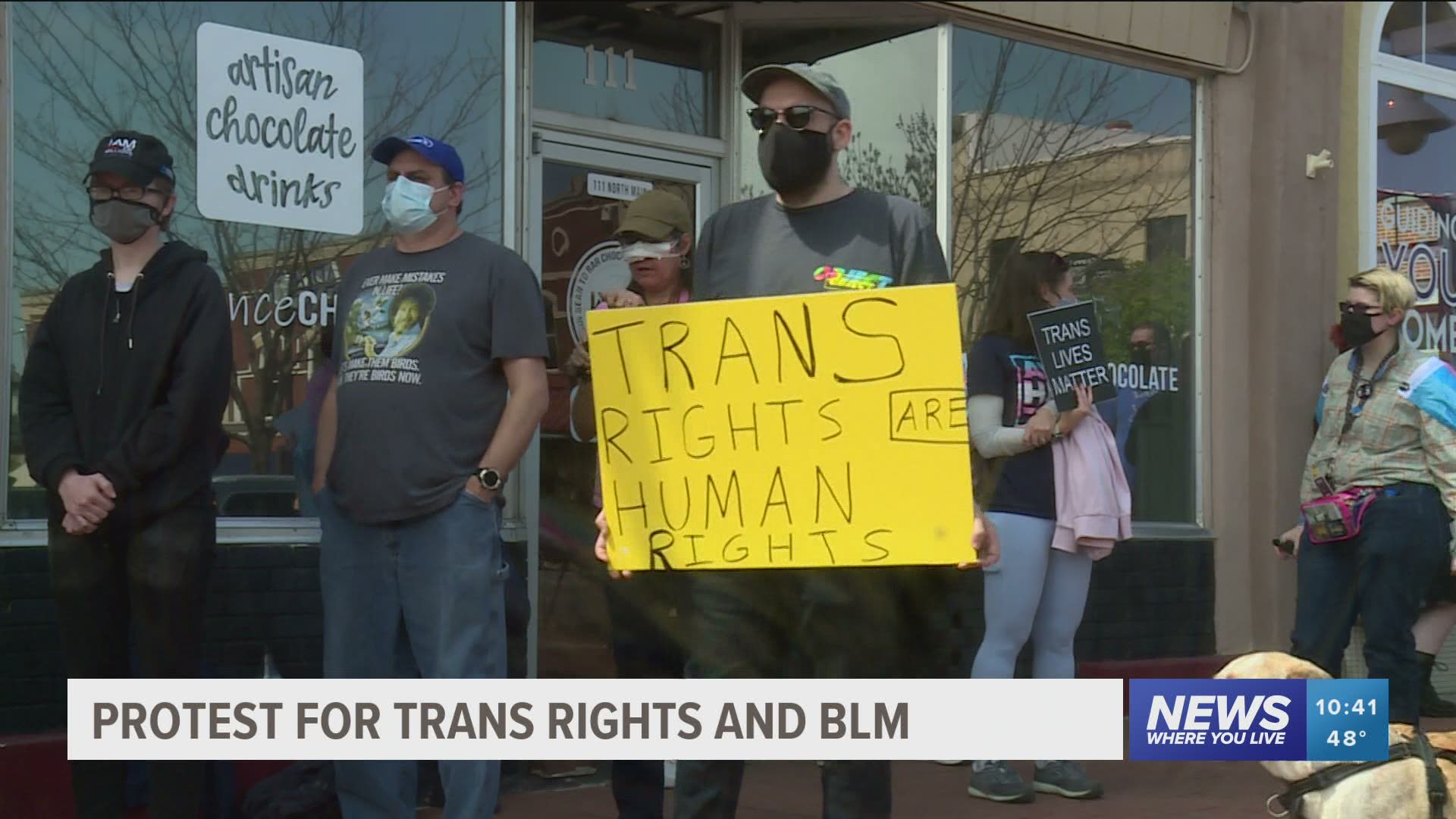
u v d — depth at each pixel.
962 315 7.33
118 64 5.43
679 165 6.71
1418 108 8.79
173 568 4.48
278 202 5.71
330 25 5.84
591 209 6.43
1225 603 8.02
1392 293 5.80
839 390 4.14
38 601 5.10
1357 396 5.89
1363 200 8.47
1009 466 5.70
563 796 5.79
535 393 4.49
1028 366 5.85
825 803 4.34
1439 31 8.87
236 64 5.65
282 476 5.62
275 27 5.74
